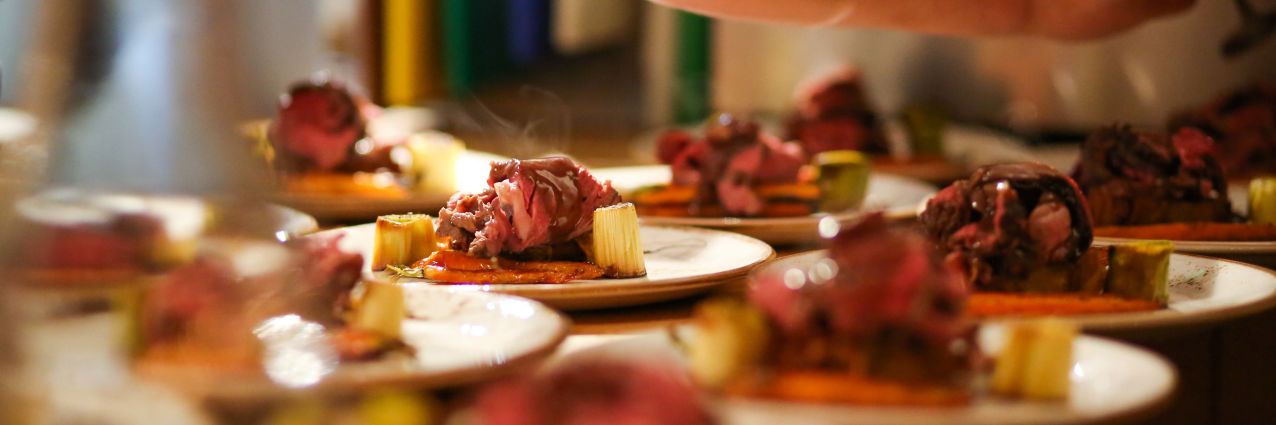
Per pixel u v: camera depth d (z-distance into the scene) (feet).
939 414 4.02
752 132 6.06
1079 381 4.21
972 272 4.79
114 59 7.48
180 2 7.81
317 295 4.51
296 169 6.22
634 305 4.88
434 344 4.35
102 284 4.48
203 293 4.31
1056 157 7.88
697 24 11.25
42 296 4.42
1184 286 4.96
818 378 4.08
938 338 4.11
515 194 4.99
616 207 5.02
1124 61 8.61
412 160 6.29
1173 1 6.04
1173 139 5.61
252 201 5.41
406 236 5.08
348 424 4.05
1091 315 4.63
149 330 4.28
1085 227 4.82
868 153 7.64
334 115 6.21
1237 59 7.84
